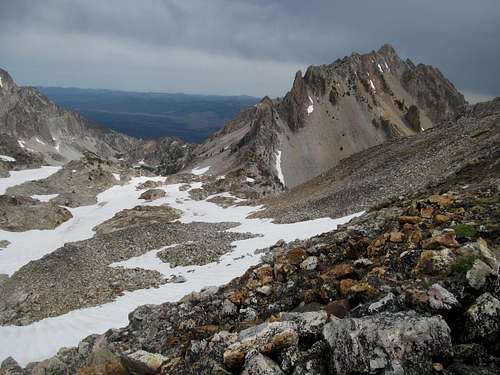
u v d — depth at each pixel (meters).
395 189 49.28
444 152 54.06
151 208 74.56
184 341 14.55
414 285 10.06
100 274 40.59
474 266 9.45
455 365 7.29
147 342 16.22
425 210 16.73
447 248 11.44
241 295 15.75
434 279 10.02
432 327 7.56
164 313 18.33
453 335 8.20
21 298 36.28
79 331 28.16
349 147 192.62
